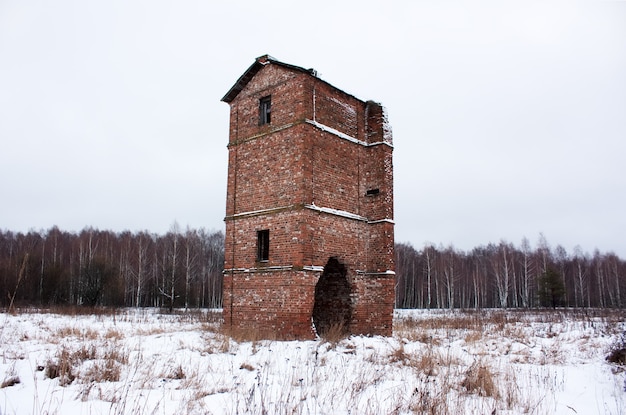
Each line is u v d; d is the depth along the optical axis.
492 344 16.94
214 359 11.92
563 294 47.03
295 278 16.09
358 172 19.28
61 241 58.78
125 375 9.73
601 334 17.83
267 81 18.73
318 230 16.89
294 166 17.00
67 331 17.28
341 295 18.50
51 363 10.09
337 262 18.28
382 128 19.56
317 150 17.42
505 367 11.63
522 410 7.89
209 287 54.72
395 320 26.31
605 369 11.65
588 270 66.38
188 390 8.41
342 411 7.29
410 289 63.50
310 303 16.12
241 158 18.95
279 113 18.05
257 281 17.27
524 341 17.67
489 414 7.43
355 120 19.61
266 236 17.73
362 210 19.19
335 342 15.16
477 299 55.53
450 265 59.41
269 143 18.05
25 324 20.52
